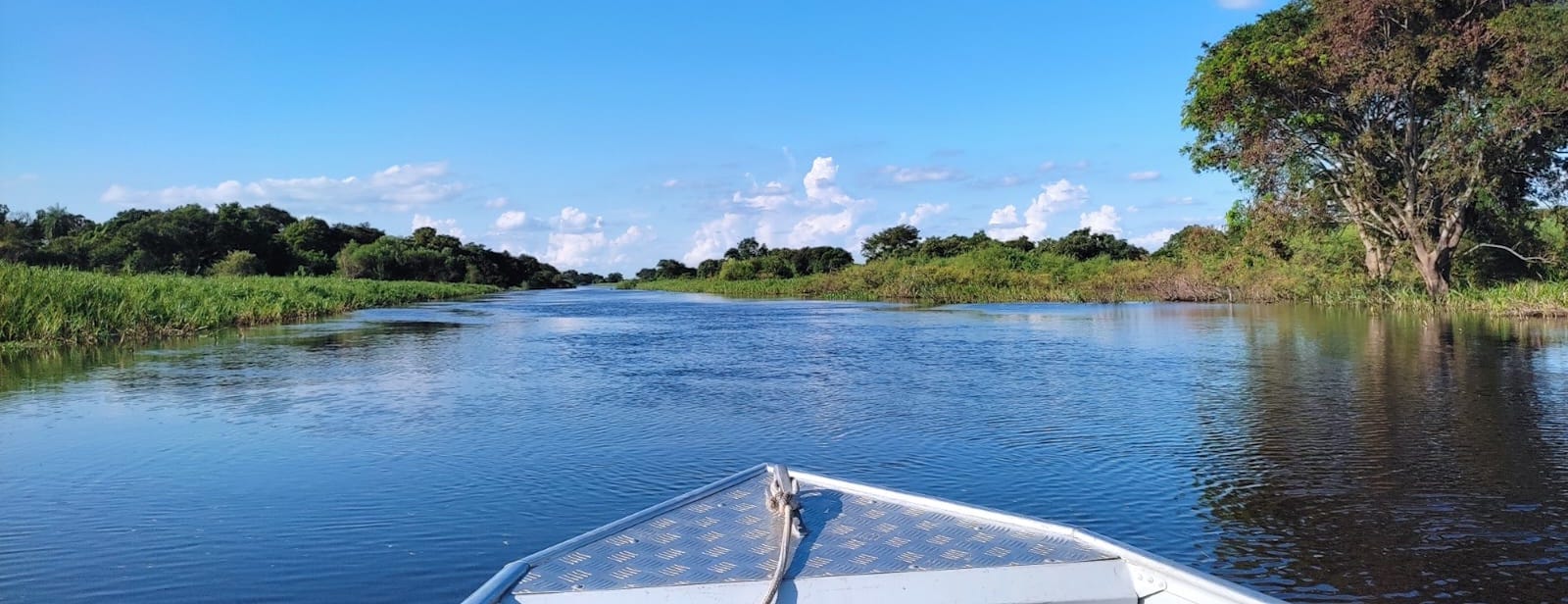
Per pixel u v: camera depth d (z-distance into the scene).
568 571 2.93
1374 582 4.71
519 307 41.09
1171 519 5.84
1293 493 6.39
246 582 4.80
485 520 5.88
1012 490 6.55
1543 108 24.55
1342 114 28.97
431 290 59.19
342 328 24.05
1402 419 9.06
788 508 3.35
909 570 2.93
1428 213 28.80
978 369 13.81
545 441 8.37
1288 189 30.44
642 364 14.96
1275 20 30.73
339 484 6.79
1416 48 26.03
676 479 6.93
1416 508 6.00
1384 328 20.39
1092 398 10.72
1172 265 44.31
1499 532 5.47
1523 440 8.00
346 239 99.06
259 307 27.09
